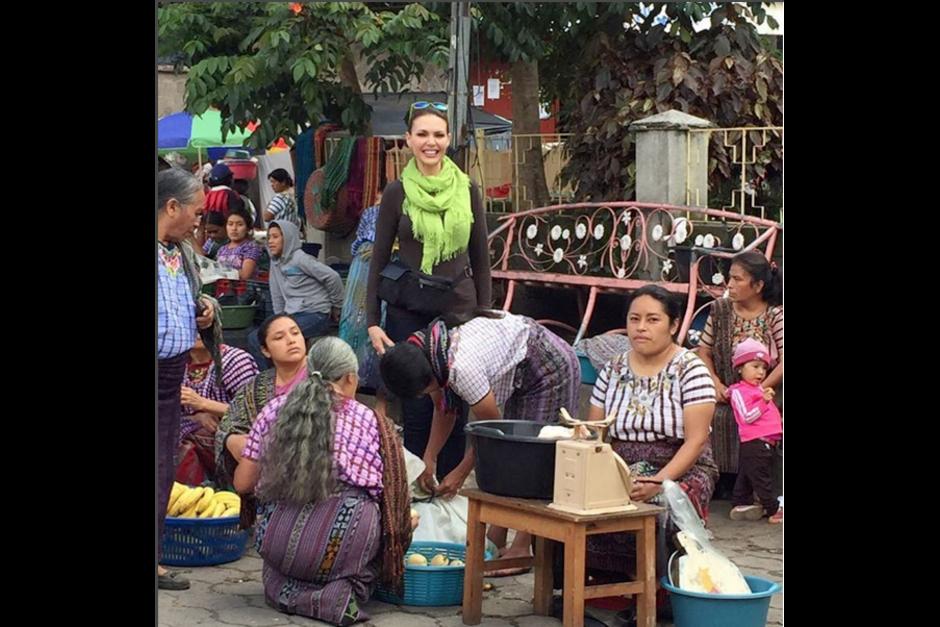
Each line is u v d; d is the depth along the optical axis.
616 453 4.49
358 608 4.50
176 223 4.56
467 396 4.61
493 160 9.42
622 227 7.92
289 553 4.48
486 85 11.34
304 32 9.29
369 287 5.67
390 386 4.61
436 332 4.64
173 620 4.47
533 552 4.88
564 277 7.96
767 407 5.83
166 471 4.69
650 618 4.26
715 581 4.23
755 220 7.18
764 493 5.81
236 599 4.74
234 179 11.09
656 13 8.90
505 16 8.96
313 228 9.80
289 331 5.09
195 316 4.74
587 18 9.09
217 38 9.56
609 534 4.45
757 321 6.00
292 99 9.69
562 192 9.41
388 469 4.52
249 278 8.79
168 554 5.18
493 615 4.57
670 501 4.35
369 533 4.48
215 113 12.10
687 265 7.20
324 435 4.44
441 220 5.52
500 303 8.69
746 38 8.84
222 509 5.22
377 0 5.70
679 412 4.46
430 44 9.26
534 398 4.83
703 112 8.80
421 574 4.67
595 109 9.06
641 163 7.84
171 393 4.66
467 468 5.14
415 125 5.53
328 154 9.64
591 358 6.94
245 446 4.71
